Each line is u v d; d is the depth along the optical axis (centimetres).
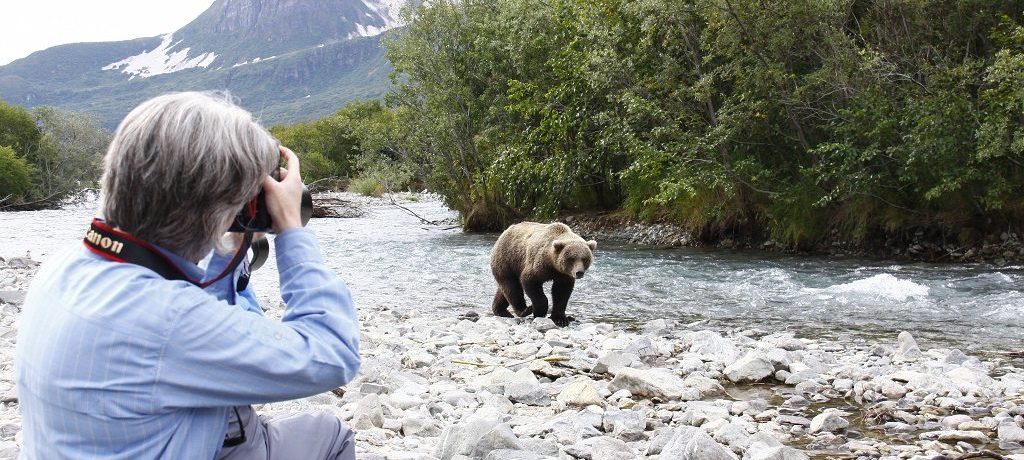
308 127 7625
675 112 1825
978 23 1623
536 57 2291
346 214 3250
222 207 175
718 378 648
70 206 5225
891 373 653
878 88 1562
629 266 1544
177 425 170
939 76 1516
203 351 167
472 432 389
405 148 2716
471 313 1062
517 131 2417
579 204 2420
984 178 1465
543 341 799
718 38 1692
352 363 187
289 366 174
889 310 1069
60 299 167
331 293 188
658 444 433
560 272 955
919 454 442
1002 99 1417
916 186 1605
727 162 1784
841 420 496
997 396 581
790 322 1002
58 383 162
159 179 166
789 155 1833
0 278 1334
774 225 1797
